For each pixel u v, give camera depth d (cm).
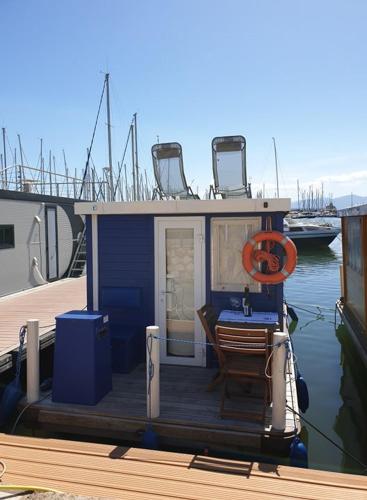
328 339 1003
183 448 445
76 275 1303
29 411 488
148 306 615
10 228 995
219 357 475
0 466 366
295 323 1148
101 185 1947
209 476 353
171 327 611
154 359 450
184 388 527
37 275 1098
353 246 960
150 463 373
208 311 555
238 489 335
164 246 606
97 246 629
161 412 464
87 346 486
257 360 487
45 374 633
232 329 462
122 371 579
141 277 616
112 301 616
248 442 427
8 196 987
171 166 778
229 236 588
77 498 281
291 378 551
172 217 601
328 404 661
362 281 838
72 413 469
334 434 570
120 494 325
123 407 478
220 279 592
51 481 343
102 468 364
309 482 346
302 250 3200
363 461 504
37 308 822
